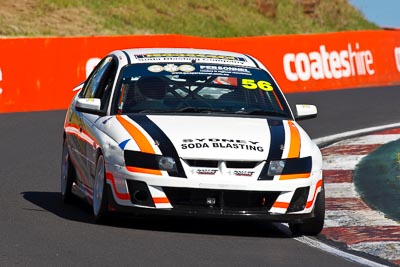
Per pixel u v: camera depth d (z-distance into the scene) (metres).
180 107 33.38
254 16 128.25
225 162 30.08
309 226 31.69
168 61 35.75
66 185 36.19
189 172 29.83
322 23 134.75
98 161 31.89
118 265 25.66
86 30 107.25
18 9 108.00
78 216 33.16
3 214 32.94
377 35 94.88
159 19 116.50
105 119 32.94
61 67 71.69
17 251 26.98
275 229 33.09
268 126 32.47
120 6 116.25
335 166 46.72
